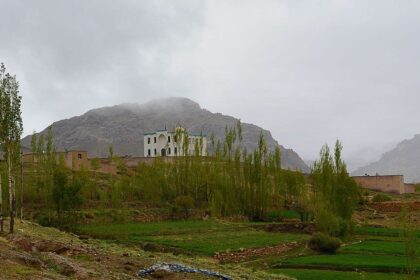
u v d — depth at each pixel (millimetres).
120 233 71938
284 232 83312
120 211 91312
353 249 65625
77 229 76500
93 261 38281
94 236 71000
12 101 48688
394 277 45656
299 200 109562
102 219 87438
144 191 108812
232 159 108938
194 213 100625
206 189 111625
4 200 76438
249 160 105438
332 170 88062
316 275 47062
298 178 114500
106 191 99375
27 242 40625
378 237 81812
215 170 109375
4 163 77062
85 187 96562
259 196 103875
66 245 42500
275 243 66000
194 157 114875
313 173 102375
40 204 90750
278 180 111812
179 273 36438
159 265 38094
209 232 78250
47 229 62344
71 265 32438
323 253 63625
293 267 53438
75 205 77062
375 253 62562
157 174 109875
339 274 47656
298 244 69562
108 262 38562
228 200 101562
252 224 89562
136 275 34844
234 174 105188
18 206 82250
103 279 30359
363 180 162125
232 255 58281
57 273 30078
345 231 75500
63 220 76562
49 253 35625
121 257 41906
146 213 95875
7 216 71875
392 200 129625
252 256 60500
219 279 36125
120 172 131750
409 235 35938
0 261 28625
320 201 83562
